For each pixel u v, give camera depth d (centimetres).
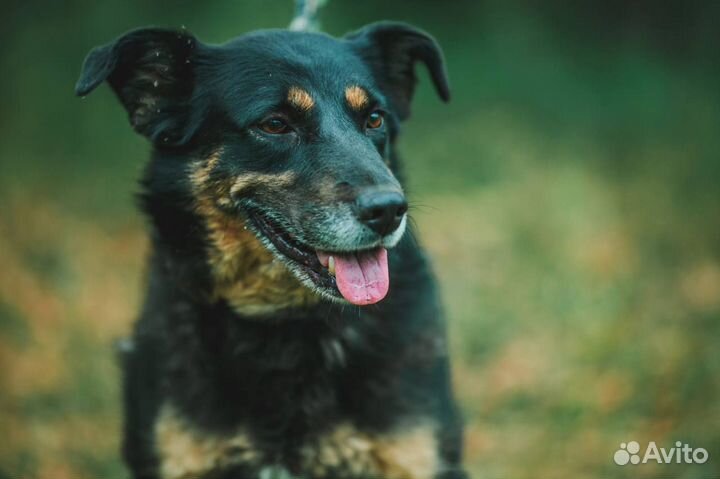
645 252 795
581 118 1330
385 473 374
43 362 627
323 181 349
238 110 368
